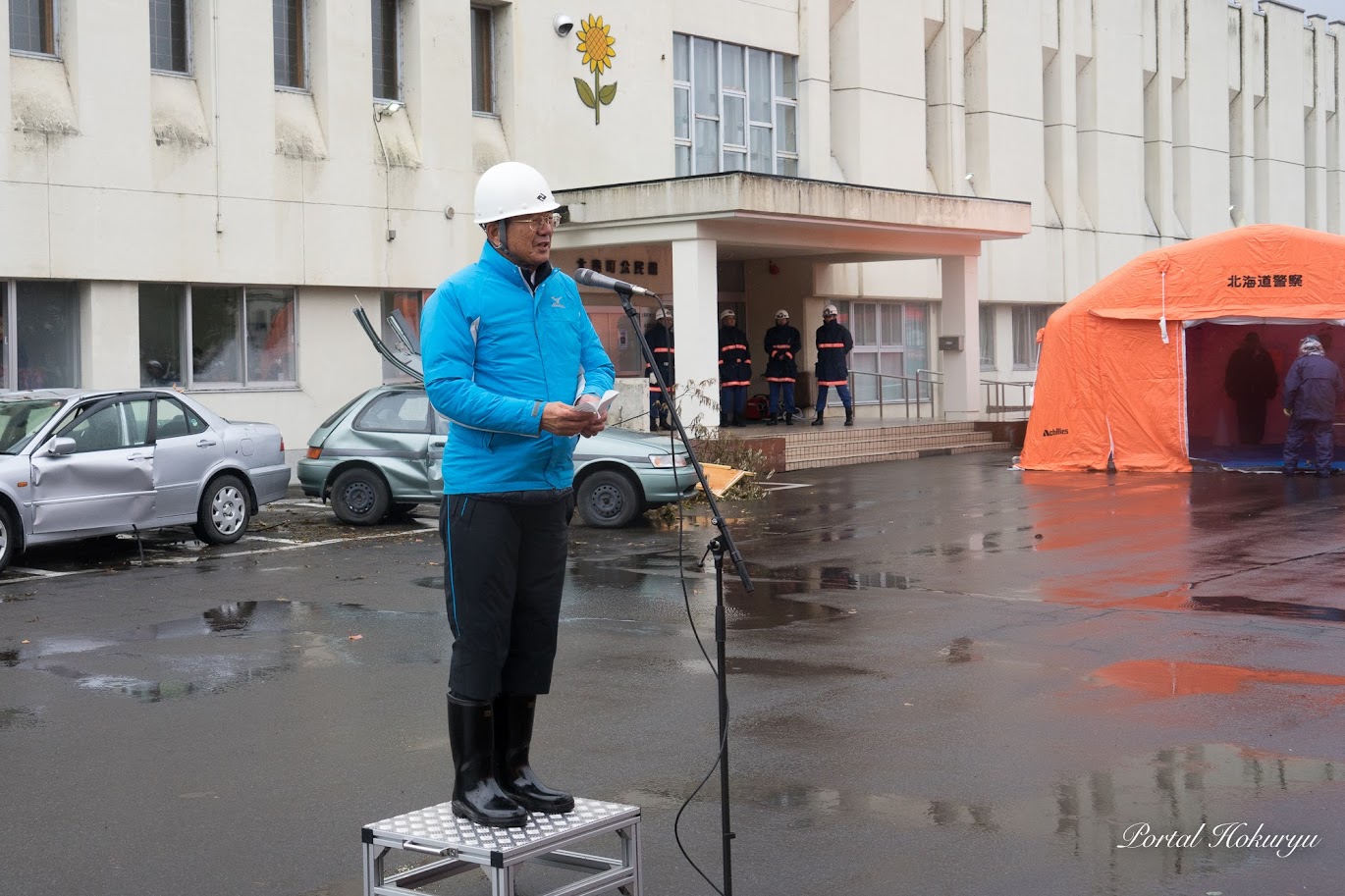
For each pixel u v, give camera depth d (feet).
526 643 15.40
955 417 87.81
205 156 61.46
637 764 20.54
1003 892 15.43
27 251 55.93
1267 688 24.81
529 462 14.82
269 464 47.62
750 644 29.25
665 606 33.91
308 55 66.54
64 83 57.57
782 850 16.87
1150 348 69.87
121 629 31.63
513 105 74.18
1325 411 66.13
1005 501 57.26
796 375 89.35
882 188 75.82
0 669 27.63
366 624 32.07
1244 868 16.06
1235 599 34.01
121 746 22.06
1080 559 40.83
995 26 104.27
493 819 14.43
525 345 14.92
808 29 92.73
